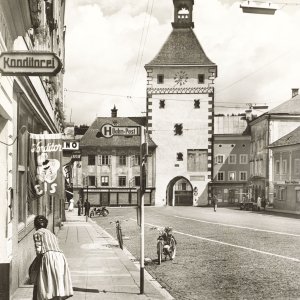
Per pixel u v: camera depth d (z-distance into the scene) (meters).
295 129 63.09
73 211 68.62
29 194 13.84
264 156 66.56
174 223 38.12
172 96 76.56
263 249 20.70
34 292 9.06
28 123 15.10
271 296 11.59
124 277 14.26
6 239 10.19
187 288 12.86
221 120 82.44
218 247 21.89
